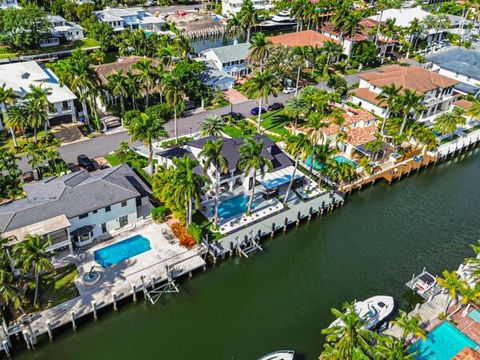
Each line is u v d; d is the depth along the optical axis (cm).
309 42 13950
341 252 6975
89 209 6272
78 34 14312
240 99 11431
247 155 6662
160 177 7131
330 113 10081
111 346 5319
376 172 8762
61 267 5988
